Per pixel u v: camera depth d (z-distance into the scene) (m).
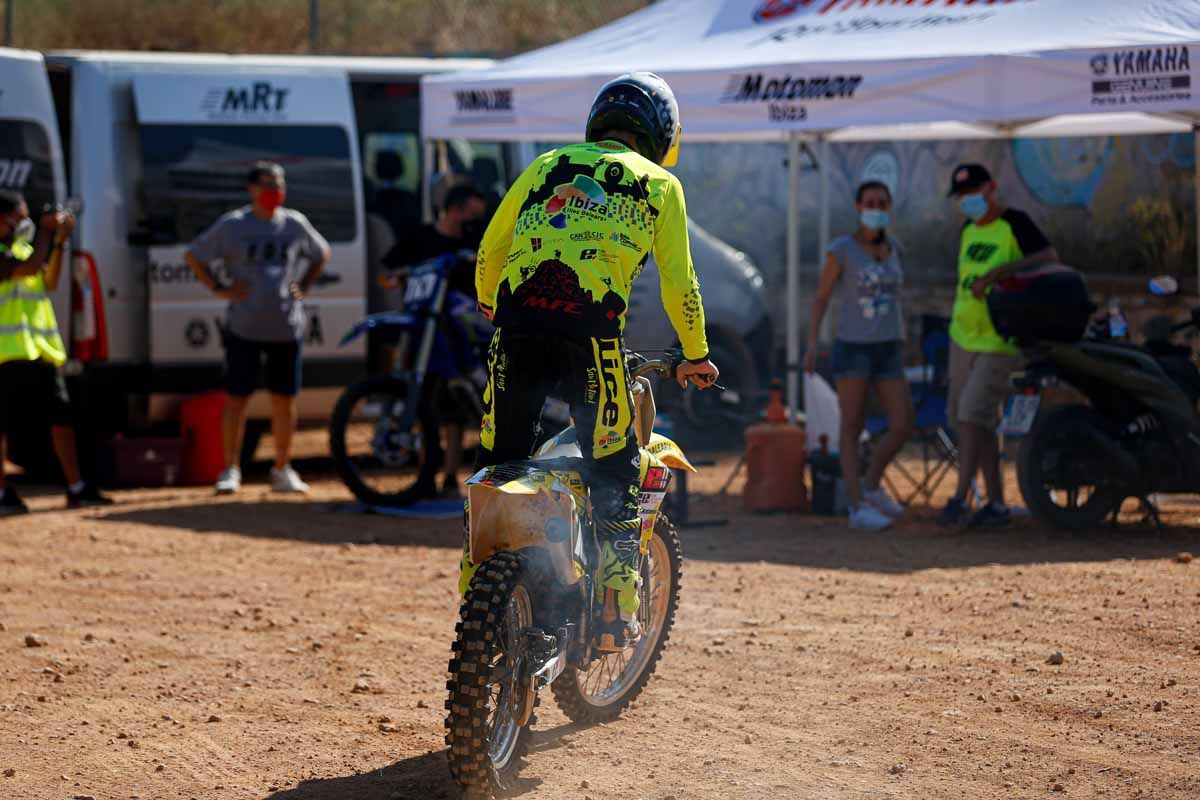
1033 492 23.31
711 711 14.62
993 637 17.12
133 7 55.22
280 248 27.95
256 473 31.86
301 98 30.84
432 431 26.39
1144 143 33.28
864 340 24.70
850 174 42.97
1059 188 36.28
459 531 24.81
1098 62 21.88
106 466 29.88
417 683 15.93
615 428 12.35
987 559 21.62
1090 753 13.08
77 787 12.74
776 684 15.50
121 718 14.76
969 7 25.59
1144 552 21.80
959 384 24.41
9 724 14.56
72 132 28.78
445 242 27.48
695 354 12.90
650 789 12.43
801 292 43.66
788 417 28.52
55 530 24.86
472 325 26.70
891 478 30.64
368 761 13.39
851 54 23.94
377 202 32.88
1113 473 22.73
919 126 31.47
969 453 24.12
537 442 12.90
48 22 55.03
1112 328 23.88
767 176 44.44
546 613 12.48
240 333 28.00
